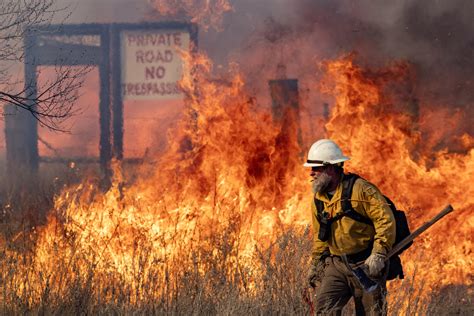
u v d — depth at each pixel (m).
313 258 10.55
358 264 9.95
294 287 11.18
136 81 38.84
